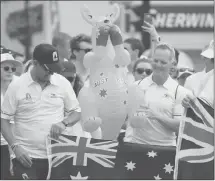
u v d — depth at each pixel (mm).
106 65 14078
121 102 14062
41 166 13828
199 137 13445
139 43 18297
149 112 14281
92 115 13992
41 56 13508
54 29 33125
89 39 17859
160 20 50250
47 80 13836
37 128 13766
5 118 13891
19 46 44031
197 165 13477
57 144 13781
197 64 49312
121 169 13930
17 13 44438
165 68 14414
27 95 13773
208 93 13664
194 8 50281
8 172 16156
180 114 14320
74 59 17891
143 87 14602
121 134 15531
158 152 13930
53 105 13859
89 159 13836
